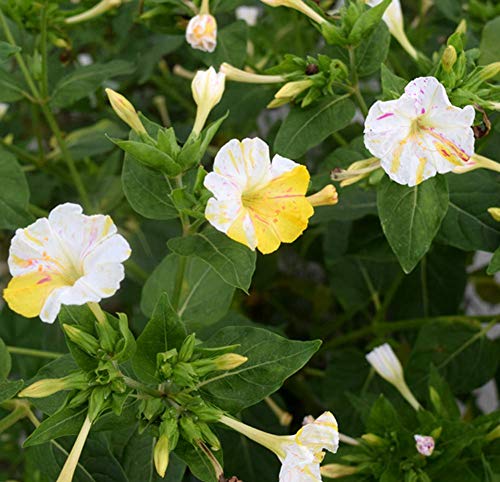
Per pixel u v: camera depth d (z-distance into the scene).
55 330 0.48
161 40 0.54
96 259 0.32
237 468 0.45
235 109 0.50
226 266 0.35
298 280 0.59
